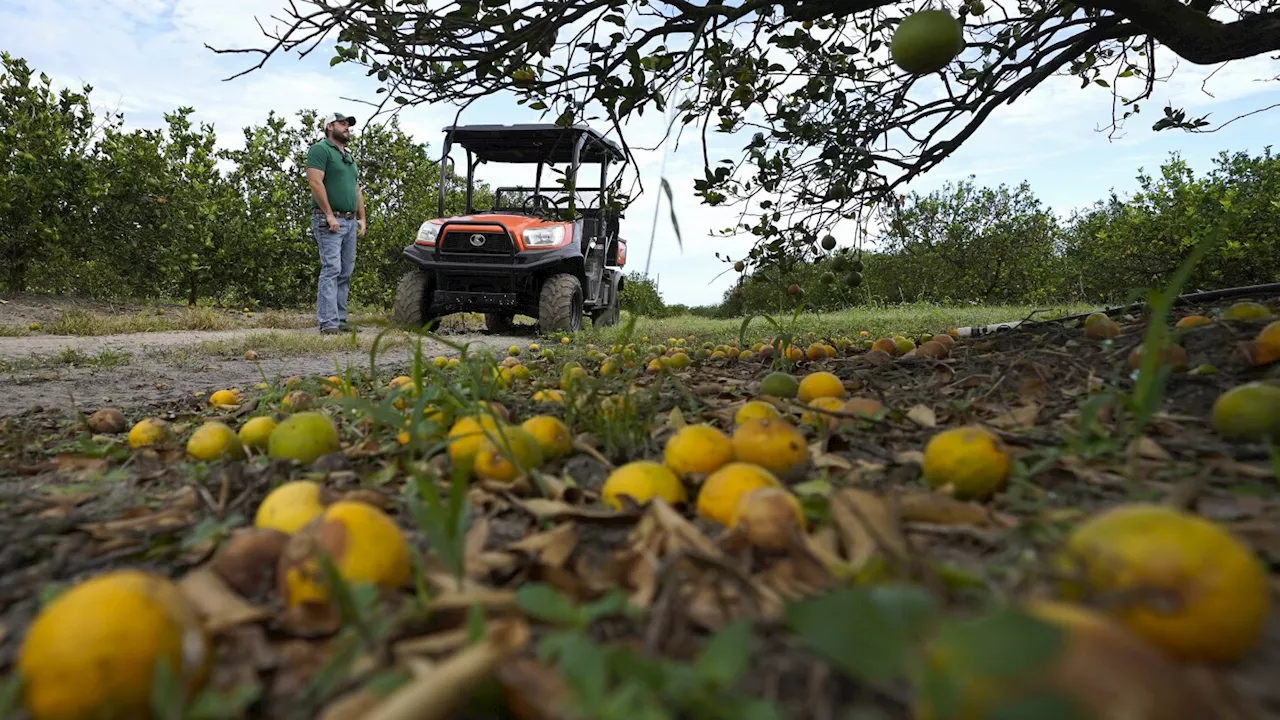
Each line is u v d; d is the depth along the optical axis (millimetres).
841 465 2023
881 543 1174
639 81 4340
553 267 12070
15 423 3611
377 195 21141
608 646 1040
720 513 1590
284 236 18219
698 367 4988
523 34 4102
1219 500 1460
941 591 1044
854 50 4840
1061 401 2625
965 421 2518
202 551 1564
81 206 13883
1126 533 969
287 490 1628
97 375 6238
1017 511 1556
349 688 979
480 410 2270
